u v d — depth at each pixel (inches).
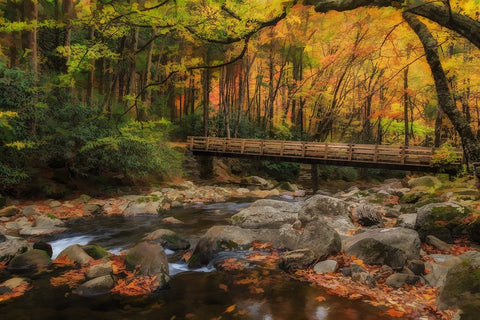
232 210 455.2
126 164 507.2
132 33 644.1
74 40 740.7
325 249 212.5
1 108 389.4
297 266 204.2
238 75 1066.7
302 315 148.1
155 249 208.5
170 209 460.1
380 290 170.4
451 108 274.2
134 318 148.4
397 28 347.6
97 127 492.7
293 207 373.7
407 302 155.8
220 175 830.5
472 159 269.9
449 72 472.4
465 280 143.2
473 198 331.0
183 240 272.7
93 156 485.4
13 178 390.6
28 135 420.2
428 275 181.8
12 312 152.9
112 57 430.3
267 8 305.4
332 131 1062.4
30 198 418.6
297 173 952.9
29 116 413.4
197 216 410.3
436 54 271.6
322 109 893.8
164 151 679.1
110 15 277.0
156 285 180.5
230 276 198.5
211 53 794.2
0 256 217.9
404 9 257.3
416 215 299.9
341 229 294.0
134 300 166.2
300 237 231.1
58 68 605.0
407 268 190.5
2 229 298.2
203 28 310.0
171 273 208.4
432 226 256.8
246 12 305.4
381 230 228.7
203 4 325.4
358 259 205.0
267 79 1198.3
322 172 956.6
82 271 203.6
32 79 424.8
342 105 752.3
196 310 155.6
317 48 797.2
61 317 149.0
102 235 311.0
